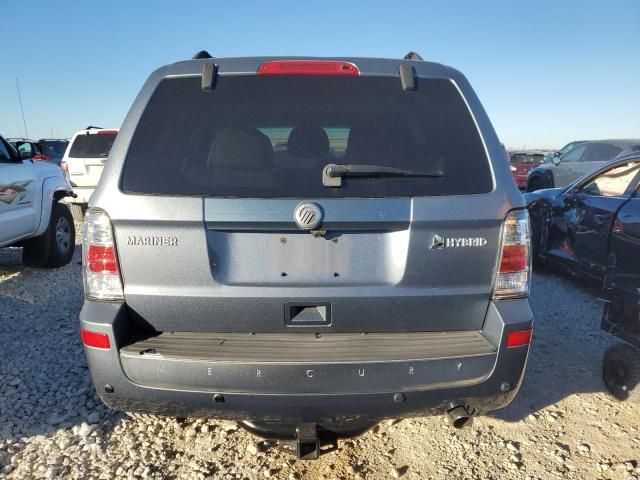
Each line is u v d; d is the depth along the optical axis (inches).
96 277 95.7
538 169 538.9
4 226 229.8
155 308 95.7
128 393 94.0
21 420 131.4
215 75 103.1
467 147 99.5
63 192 285.9
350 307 95.1
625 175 201.9
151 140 98.3
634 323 138.9
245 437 125.6
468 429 130.1
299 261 94.9
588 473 114.7
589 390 149.0
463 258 95.8
